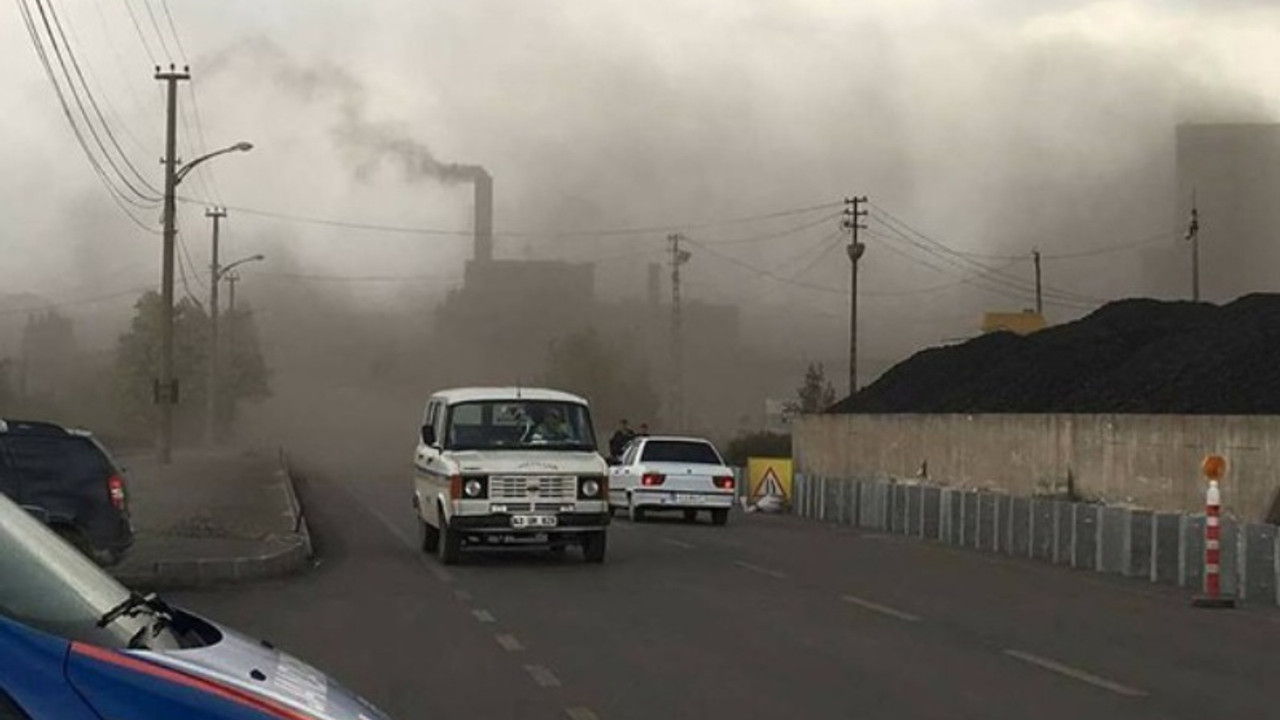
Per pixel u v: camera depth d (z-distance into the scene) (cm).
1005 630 1577
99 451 1681
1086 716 1100
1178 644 1489
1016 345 4841
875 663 1333
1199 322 4222
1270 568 1881
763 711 1096
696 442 3522
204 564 1941
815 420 4653
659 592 1888
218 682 423
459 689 1174
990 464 3403
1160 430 2722
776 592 1911
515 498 2170
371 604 1733
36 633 401
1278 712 1126
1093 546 2347
